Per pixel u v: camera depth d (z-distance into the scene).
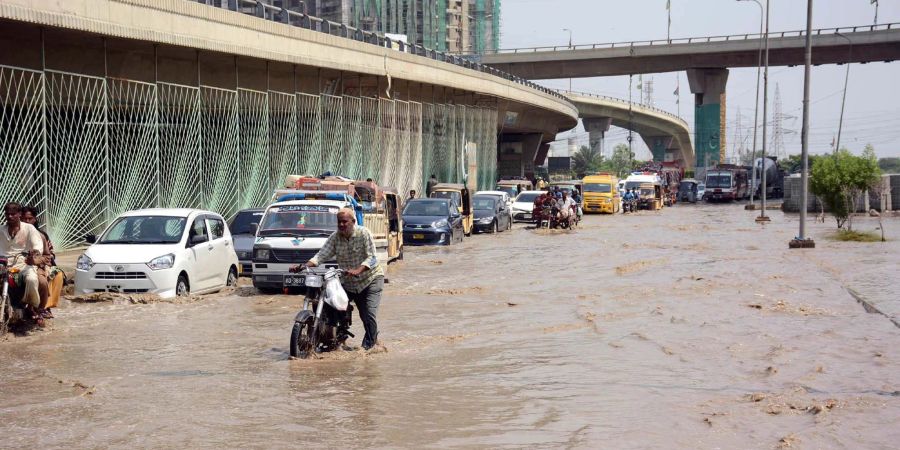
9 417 7.64
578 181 59.56
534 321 13.33
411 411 7.89
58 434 7.12
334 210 16.86
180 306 14.50
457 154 52.06
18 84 20.48
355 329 12.57
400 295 16.50
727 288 17.44
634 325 12.92
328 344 10.74
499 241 31.80
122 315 13.53
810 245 27.58
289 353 10.66
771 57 82.69
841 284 17.88
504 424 7.45
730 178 81.38
